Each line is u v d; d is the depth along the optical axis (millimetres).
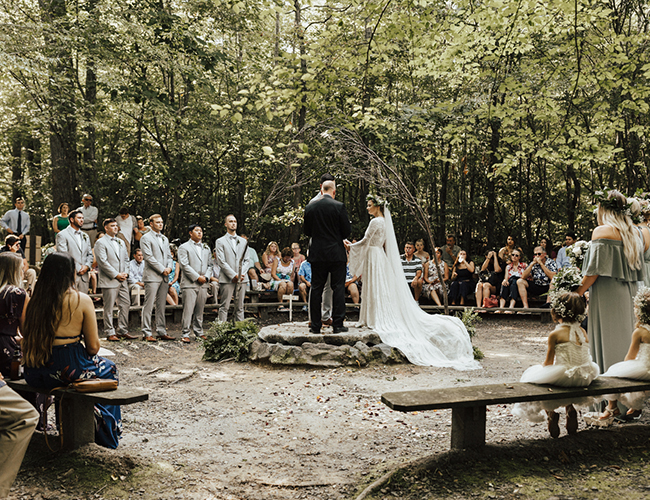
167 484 3061
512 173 17062
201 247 8664
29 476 3088
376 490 2904
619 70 8227
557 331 3531
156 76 17297
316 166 9570
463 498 2811
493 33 8648
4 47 10430
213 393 5352
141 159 15797
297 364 6414
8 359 3562
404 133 12367
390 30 6523
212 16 14531
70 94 13570
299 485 3113
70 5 13383
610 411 4031
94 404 3475
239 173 18547
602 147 8531
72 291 3344
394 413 4672
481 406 3287
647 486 2936
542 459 3238
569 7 6719
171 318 10805
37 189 20891
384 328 6941
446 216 17688
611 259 4113
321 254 6652
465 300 11648
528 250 17047
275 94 5953
